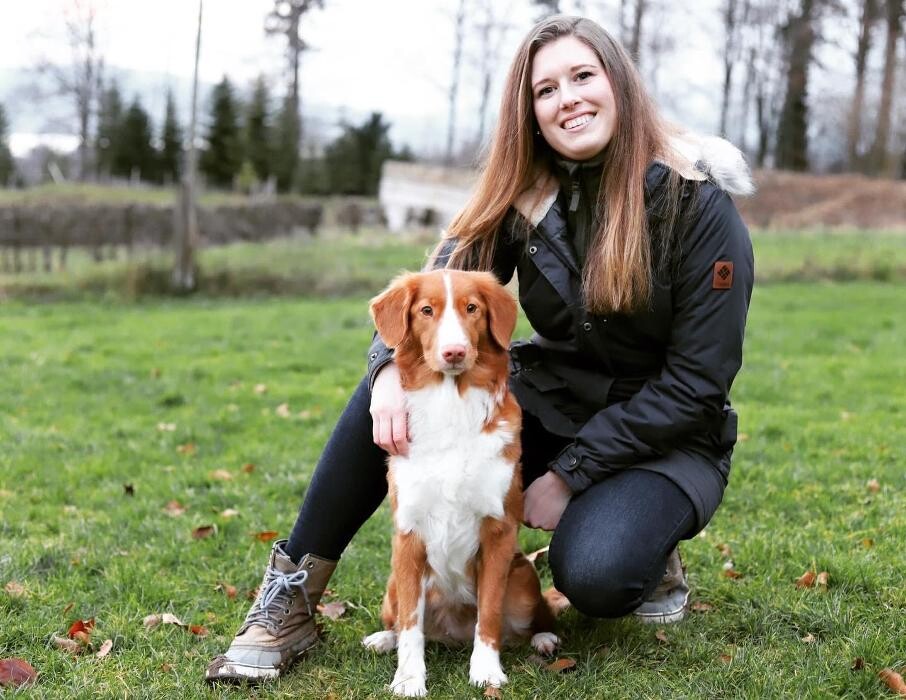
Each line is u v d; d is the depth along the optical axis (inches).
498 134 126.3
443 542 118.7
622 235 115.3
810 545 157.8
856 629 127.9
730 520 178.1
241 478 212.5
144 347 392.5
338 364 359.3
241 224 692.7
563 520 122.4
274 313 501.0
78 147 1585.9
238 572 156.5
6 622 133.0
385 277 616.7
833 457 220.5
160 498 197.6
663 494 119.3
